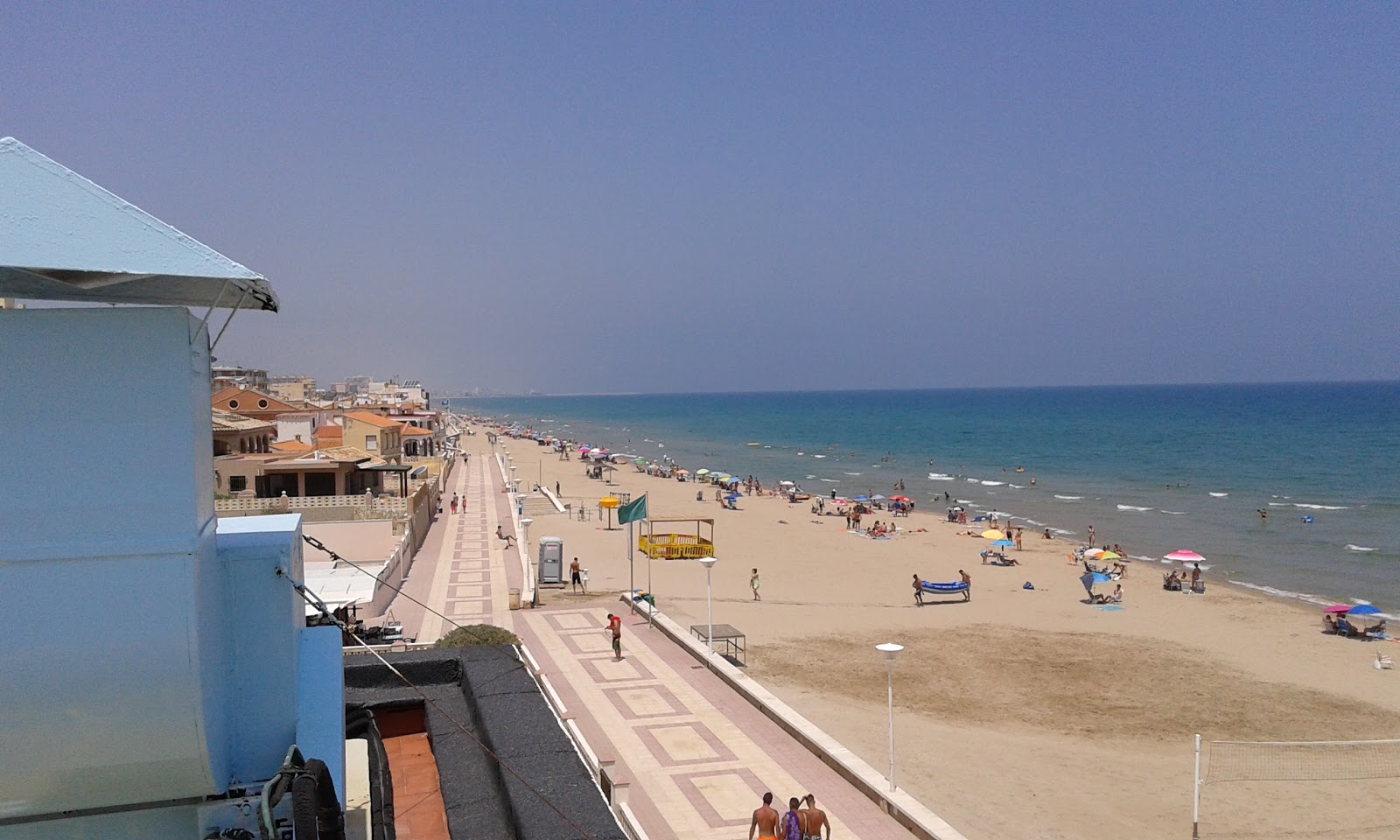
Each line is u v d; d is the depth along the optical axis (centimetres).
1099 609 4703
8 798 676
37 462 638
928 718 3039
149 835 743
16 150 675
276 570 839
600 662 3122
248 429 6091
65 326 643
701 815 2006
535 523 7225
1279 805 2394
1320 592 5241
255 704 830
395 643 2723
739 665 3597
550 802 1202
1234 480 11006
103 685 652
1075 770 2612
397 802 1314
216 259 699
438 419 14162
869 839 1881
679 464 14625
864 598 4916
